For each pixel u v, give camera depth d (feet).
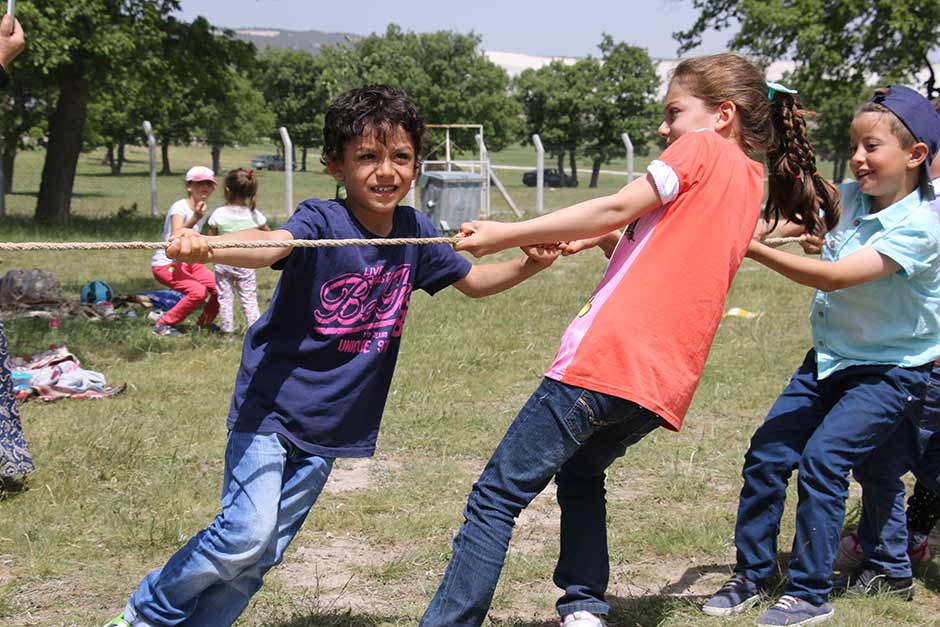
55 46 65.36
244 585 10.51
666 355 10.32
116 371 25.54
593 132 208.85
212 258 9.50
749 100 11.10
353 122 10.09
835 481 12.00
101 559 13.97
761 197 11.12
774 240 12.73
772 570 12.83
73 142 75.72
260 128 199.62
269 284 45.11
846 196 12.91
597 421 10.36
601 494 11.54
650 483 17.84
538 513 16.40
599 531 11.45
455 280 11.41
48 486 16.38
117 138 170.81
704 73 11.05
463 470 18.52
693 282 10.43
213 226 28.91
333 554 14.48
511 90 217.15
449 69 200.64
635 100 206.69
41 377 22.77
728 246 10.61
